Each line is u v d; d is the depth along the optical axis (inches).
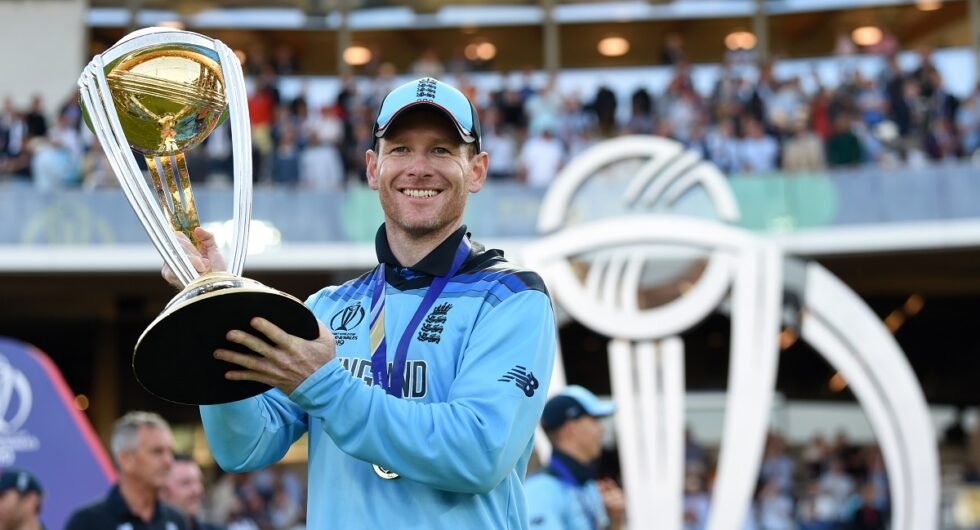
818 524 990.4
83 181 984.9
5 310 1179.9
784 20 1381.6
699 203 861.8
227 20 1364.4
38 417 471.5
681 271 796.6
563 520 341.1
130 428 350.0
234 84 169.0
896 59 1088.2
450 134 169.3
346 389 150.9
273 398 176.7
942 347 1341.0
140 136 172.1
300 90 1163.9
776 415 1330.0
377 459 152.6
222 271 162.6
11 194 973.2
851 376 781.9
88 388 1326.3
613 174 872.9
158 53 169.5
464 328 164.4
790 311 786.2
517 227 974.4
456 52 1425.9
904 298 1232.2
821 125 1015.6
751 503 951.6
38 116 1019.9
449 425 153.3
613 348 767.1
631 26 1403.8
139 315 1205.1
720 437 1291.8
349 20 1400.1
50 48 1243.2
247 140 166.7
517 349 161.8
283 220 984.9
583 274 795.4
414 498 159.8
